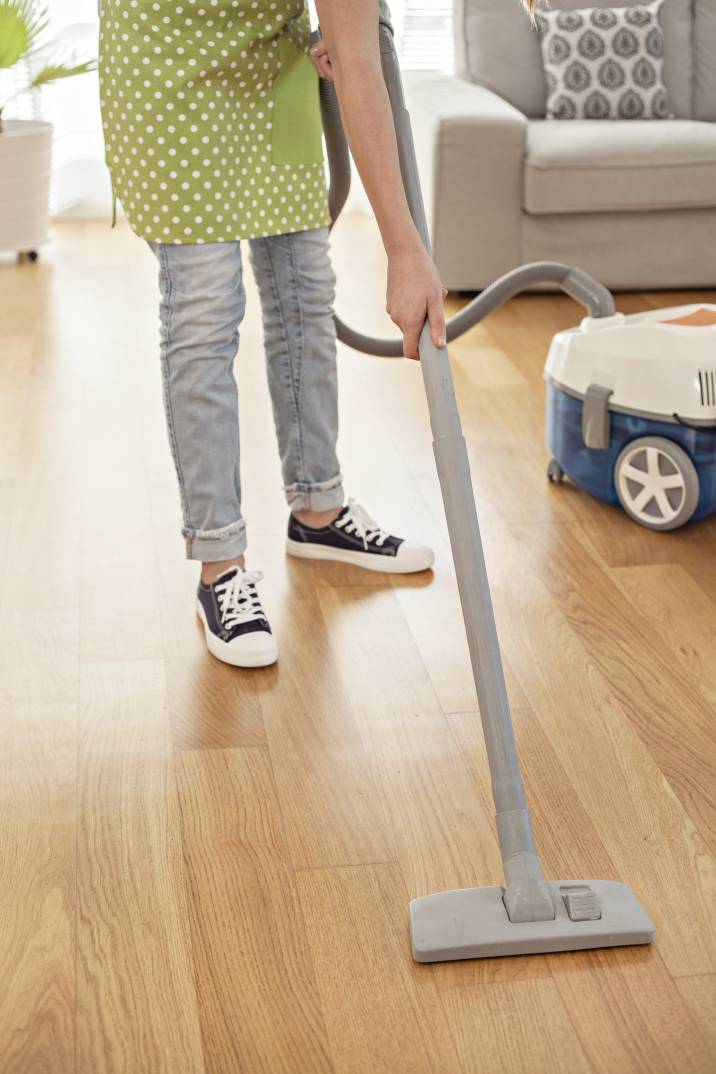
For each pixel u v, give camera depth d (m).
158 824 1.36
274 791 1.42
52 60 3.96
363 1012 1.12
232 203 1.57
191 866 1.30
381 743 1.51
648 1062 1.07
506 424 2.49
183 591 1.85
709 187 3.21
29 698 1.58
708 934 1.21
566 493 2.19
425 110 3.27
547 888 1.21
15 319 3.07
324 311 1.77
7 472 2.21
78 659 1.67
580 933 1.18
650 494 2.02
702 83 3.66
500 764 1.22
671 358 1.96
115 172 1.59
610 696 1.60
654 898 1.26
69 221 4.08
